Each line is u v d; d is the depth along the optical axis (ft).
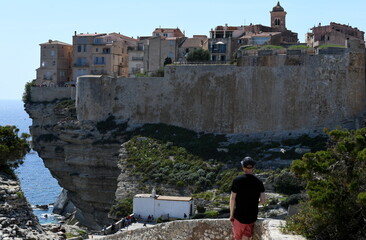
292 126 285.64
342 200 75.25
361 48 278.26
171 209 203.41
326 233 72.28
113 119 321.32
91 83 320.70
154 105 316.40
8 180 138.00
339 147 84.58
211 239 77.41
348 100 277.03
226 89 300.61
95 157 313.12
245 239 62.64
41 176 535.19
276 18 450.30
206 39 404.57
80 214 331.16
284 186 227.61
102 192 311.68
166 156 284.00
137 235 91.25
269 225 69.92
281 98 287.89
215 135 299.17
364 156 78.28
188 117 308.40
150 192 259.60
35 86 374.84
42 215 355.36
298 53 286.87
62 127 325.42
